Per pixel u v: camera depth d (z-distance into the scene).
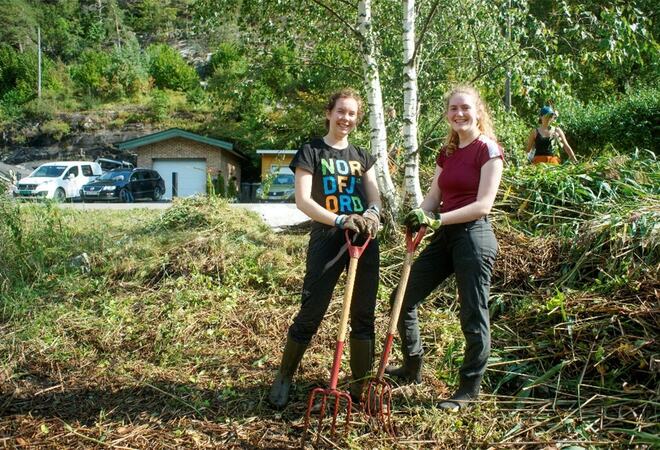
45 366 3.96
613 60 5.93
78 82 46.38
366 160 3.38
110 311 4.66
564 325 3.64
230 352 4.06
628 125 12.87
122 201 21.38
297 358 3.33
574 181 5.47
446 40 7.79
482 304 3.19
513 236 4.98
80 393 3.58
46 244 6.16
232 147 27.84
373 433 3.06
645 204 4.61
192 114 39.62
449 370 3.68
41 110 40.25
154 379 3.70
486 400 3.31
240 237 5.86
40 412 3.36
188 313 4.57
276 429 3.12
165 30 62.94
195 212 6.65
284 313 4.59
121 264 5.39
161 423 3.20
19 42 55.00
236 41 8.06
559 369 3.38
